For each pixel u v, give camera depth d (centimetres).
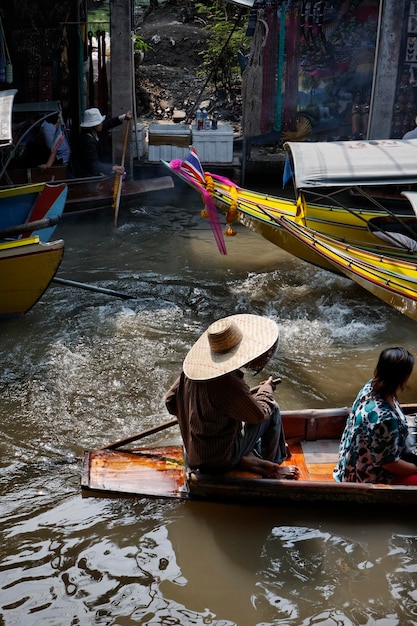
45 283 708
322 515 436
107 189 1067
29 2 1091
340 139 1275
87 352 661
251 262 920
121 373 626
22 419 557
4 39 1024
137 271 882
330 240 730
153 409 575
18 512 446
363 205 1107
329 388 609
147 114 1519
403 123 1167
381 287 645
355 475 437
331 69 1241
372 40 1220
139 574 395
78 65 1117
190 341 687
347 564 401
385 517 435
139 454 486
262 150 1329
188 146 1212
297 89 1126
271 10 1082
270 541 418
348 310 768
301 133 1181
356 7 1205
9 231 695
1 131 728
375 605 373
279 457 465
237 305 778
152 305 773
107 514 441
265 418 414
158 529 428
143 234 1035
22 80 1134
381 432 420
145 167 1224
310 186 652
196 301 787
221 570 397
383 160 688
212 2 1823
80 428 547
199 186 763
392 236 807
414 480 434
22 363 641
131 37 1149
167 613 368
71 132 1156
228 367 395
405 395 606
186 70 1686
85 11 1159
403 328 725
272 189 1237
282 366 644
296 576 393
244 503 441
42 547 415
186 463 454
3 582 389
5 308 716
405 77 1141
